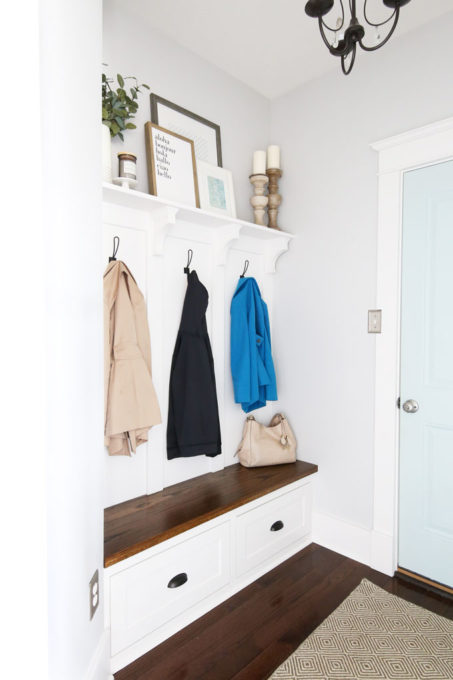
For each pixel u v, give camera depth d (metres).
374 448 2.02
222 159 2.23
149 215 1.84
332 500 2.20
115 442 1.65
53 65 0.94
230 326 2.25
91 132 1.20
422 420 1.87
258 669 1.41
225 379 2.25
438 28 1.81
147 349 1.77
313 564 2.06
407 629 1.59
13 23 0.83
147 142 1.84
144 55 1.87
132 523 1.58
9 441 0.84
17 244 0.84
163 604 1.54
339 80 2.17
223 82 2.24
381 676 1.38
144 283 1.85
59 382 0.97
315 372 2.28
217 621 1.64
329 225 2.21
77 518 1.08
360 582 1.90
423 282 1.86
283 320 2.45
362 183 2.07
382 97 1.99
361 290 2.07
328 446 2.22
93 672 1.16
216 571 1.74
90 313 1.20
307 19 1.85
